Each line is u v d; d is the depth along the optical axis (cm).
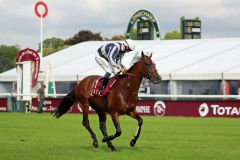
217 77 3491
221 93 3491
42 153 1294
